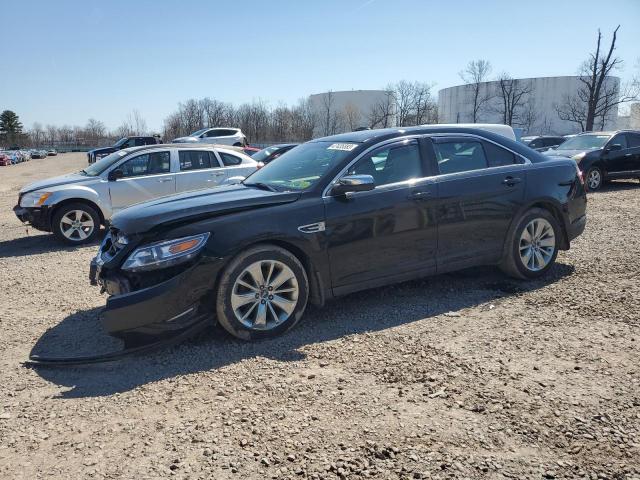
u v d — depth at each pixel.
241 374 3.55
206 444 2.74
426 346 3.93
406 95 59.88
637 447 2.62
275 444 2.72
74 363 3.80
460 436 2.75
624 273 5.67
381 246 4.63
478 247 5.16
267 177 5.11
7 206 15.19
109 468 2.57
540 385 3.27
